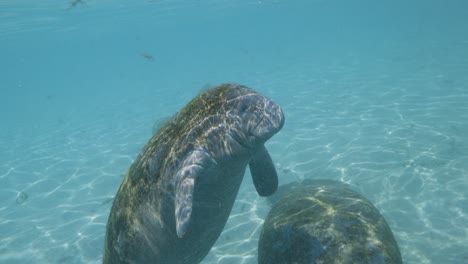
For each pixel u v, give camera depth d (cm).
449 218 691
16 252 871
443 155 954
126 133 1961
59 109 3641
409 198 779
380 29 7944
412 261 595
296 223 499
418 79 2050
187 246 487
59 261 807
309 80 2675
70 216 1020
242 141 416
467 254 589
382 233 471
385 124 1305
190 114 458
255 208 841
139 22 6353
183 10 5559
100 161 1490
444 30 5153
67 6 3469
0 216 1094
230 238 744
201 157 408
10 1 2828
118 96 3869
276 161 1098
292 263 460
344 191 588
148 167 467
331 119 1496
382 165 949
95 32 6931
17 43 6612
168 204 443
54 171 1459
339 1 9812
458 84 1770
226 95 443
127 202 487
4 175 1516
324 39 7612
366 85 2122
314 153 1118
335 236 459
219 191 445
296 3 7788
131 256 486
